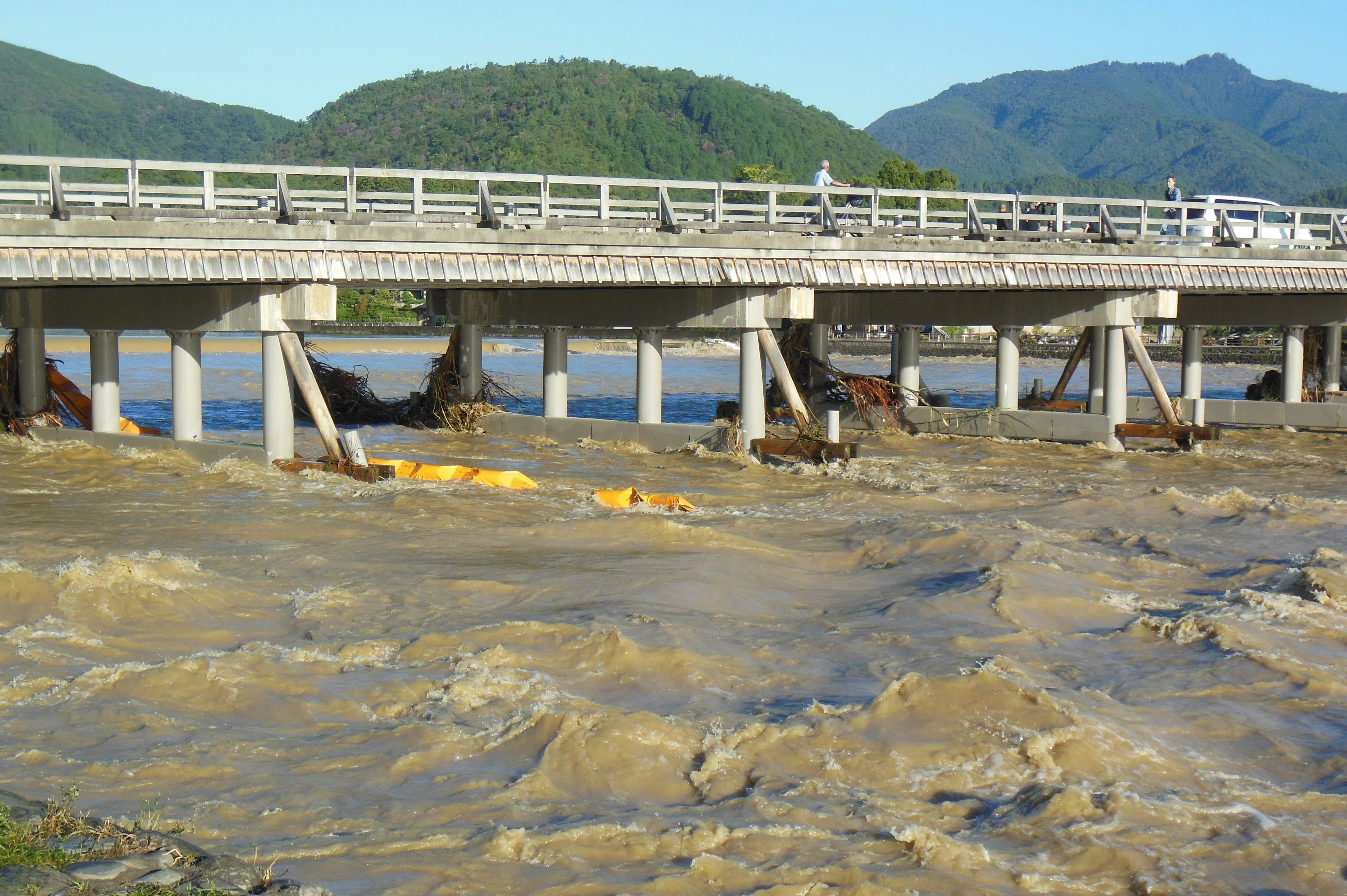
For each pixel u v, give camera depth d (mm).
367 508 19969
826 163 30797
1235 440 34125
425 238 24531
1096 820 8445
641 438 30141
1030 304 33125
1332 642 13172
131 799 8328
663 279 26656
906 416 35031
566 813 8352
